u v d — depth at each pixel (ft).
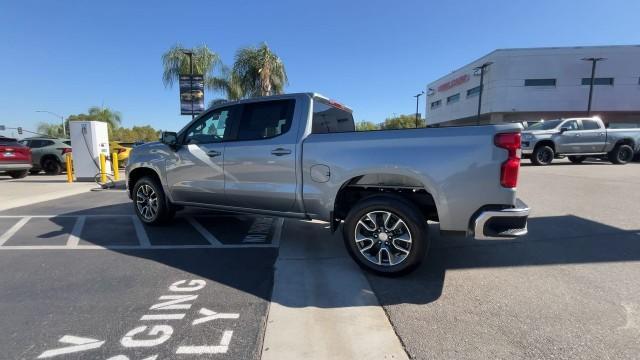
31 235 16.61
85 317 9.00
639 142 48.24
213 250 14.38
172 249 14.51
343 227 11.97
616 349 7.56
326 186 12.18
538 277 11.39
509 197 10.06
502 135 9.98
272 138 13.37
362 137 11.60
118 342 7.92
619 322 8.62
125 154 53.21
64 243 15.34
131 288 10.73
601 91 114.42
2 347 7.71
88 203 25.26
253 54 64.54
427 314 9.15
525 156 48.52
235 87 73.36
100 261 13.10
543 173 38.34
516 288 10.60
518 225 10.11
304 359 7.36
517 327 8.46
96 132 38.29
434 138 10.61
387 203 11.12
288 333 8.32
